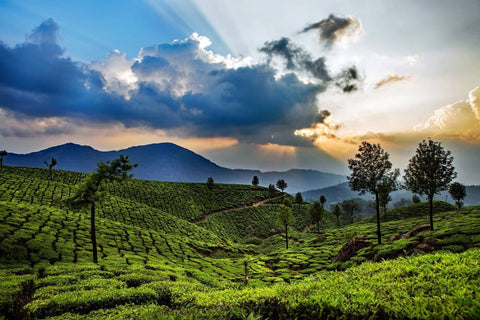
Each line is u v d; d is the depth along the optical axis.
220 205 121.12
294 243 73.31
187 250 52.84
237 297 8.75
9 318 13.95
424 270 8.07
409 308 5.42
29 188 70.69
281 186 138.50
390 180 37.47
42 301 14.26
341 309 6.04
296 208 126.94
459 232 29.02
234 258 55.97
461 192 70.31
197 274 31.89
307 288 8.16
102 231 50.09
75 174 108.44
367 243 37.19
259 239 91.50
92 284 18.47
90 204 32.97
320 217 87.50
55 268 25.41
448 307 5.11
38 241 36.09
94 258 32.31
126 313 11.13
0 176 75.88
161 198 107.25
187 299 12.40
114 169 33.88
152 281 22.14
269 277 35.12
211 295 11.07
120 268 27.56
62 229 44.97
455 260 8.63
